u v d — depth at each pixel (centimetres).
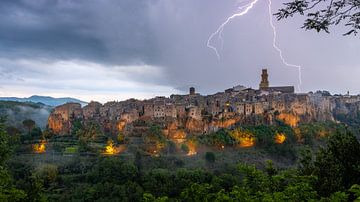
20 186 5953
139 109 18700
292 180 2356
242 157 13600
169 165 12019
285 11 1662
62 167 11488
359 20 1598
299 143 15638
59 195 8631
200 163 12488
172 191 8888
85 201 8350
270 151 14362
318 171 2905
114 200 8219
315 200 1872
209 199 2088
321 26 1628
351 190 1745
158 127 16038
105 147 14250
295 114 18788
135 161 11962
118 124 17262
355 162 2845
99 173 10231
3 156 2344
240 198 1920
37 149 13925
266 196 1820
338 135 3175
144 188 9125
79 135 16562
